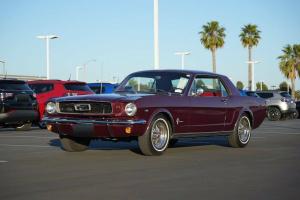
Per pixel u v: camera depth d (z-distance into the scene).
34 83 17.72
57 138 13.38
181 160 8.96
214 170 7.86
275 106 27.45
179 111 9.76
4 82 15.40
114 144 11.62
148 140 9.21
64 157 9.26
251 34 60.88
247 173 7.59
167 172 7.61
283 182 6.88
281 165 8.45
